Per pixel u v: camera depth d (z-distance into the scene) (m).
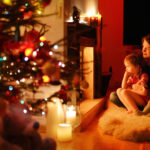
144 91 2.32
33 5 1.43
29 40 1.25
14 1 1.29
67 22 2.04
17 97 1.32
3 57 1.22
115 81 4.13
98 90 2.87
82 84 1.67
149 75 2.37
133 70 2.41
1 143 1.02
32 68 1.28
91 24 2.74
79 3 2.46
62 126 1.76
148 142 1.81
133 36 3.96
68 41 1.64
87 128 2.13
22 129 1.11
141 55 2.46
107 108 2.85
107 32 4.10
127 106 2.34
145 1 3.83
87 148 1.66
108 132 1.96
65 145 1.70
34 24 1.52
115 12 4.02
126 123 1.99
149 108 2.21
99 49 2.92
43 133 1.91
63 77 1.36
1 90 1.22
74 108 1.97
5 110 1.01
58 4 1.92
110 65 4.14
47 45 1.38
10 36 1.29
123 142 1.80
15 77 1.35
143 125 1.91
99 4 4.06
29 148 1.13
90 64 2.72
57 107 1.84
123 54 4.06
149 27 3.90
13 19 1.29
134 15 3.93
